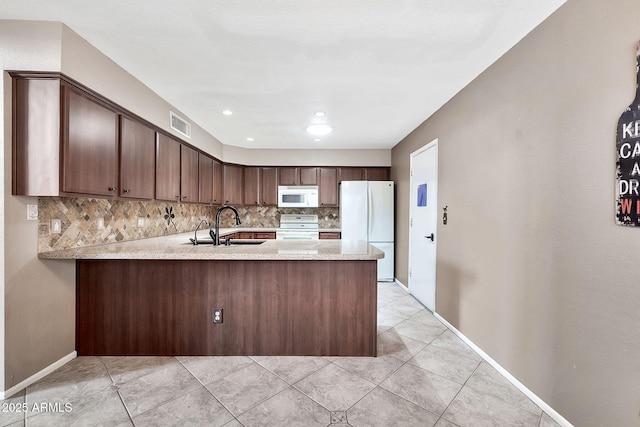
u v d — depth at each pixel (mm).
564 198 1545
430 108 3084
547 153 1656
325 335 2273
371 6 1581
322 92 2695
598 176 1360
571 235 1504
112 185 2188
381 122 3572
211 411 1635
